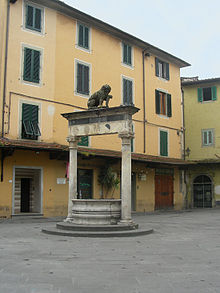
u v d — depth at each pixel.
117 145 24.19
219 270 6.51
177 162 26.55
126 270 6.47
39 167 19.44
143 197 25.53
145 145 26.33
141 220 17.59
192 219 18.20
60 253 8.08
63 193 20.39
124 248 8.81
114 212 12.23
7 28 18.70
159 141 27.72
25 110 19.16
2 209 17.75
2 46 18.50
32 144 17.70
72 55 21.86
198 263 7.10
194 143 31.70
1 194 17.77
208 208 29.61
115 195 23.47
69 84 21.50
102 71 23.61
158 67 28.41
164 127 28.38
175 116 29.78
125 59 25.41
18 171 19.66
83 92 22.23
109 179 22.17
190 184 31.48
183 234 11.73
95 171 22.38
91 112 13.03
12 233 11.83
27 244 9.40
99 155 20.08
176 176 29.06
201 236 11.23
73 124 13.62
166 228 13.59
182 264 7.00
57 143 20.48
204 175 31.11
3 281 5.70
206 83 31.67
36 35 20.05
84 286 5.45
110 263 7.04
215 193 30.45
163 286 5.46
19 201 19.78
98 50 23.48
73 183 13.39
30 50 19.69
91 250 8.49
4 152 17.75
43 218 18.81
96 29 23.50
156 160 24.23
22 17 19.47
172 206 28.12
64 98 21.14
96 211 12.12
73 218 12.60
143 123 26.36
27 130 19.00
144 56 27.14
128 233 11.09
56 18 21.12
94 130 13.02
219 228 13.70
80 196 21.47
